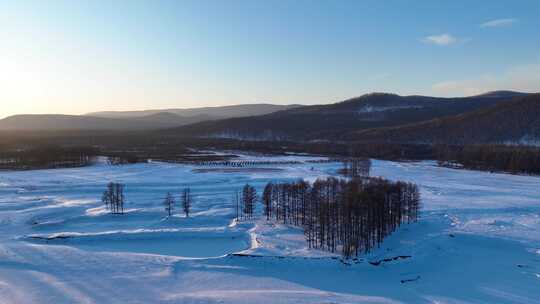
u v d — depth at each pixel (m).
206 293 52.66
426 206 107.06
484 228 84.50
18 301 50.44
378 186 84.31
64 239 81.06
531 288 56.88
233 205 111.19
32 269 61.81
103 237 81.81
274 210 100.06
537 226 86.38
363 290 55.59
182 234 83.31
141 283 56.28
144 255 69.00
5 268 62.16
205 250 76.50
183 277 58.75
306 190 98.00
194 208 108.38
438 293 54.94
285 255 65.56
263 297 50.66
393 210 84.19
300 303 48.69
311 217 77.50
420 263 65.00
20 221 96.50
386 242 76.25
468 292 55.34
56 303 49.84
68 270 61.28
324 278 59.28
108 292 53.03
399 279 59.62
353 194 73.88
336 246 71.44
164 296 51.69
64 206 110.69
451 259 67.81
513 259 68.12
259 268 62.34
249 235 82.56
